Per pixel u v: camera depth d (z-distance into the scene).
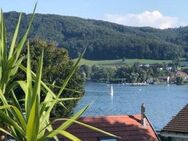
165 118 103.81
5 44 12.80
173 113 119.06
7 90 12.65
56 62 54.69
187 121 32.56
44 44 54.25
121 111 116.62
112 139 35.38
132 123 37.84
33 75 12.41
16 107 11.95
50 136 11.55
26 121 11.66
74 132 34.88
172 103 157.38
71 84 52.41
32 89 11.95
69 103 49.06
